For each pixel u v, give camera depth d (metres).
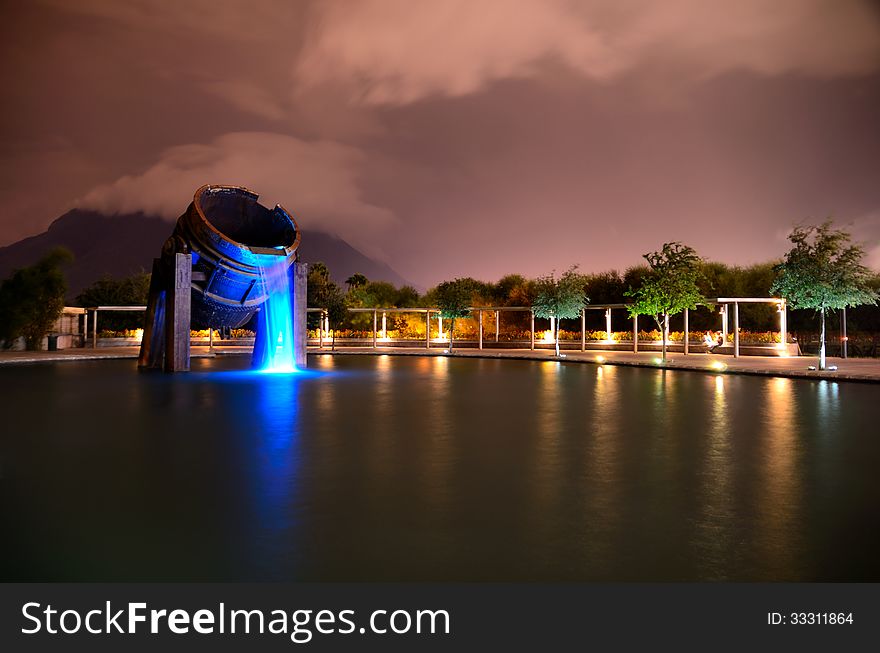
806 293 23.81
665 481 7.25
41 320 39.78
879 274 40.47
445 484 7.12
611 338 42.84
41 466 8.09
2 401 15.42
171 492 6.79
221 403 15.08
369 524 5.66
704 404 14.77
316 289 44.06
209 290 25.81
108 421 12.10
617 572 4.63
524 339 47.19
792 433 10.65
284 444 9.66
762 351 33.66
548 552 4.99
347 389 18.56
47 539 5.30
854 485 7.07
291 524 5.66
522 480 7.30
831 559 4.85
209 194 25.92
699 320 48.03
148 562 4.82
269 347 27.36
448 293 40.81
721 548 5.07
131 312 50.34
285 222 26.86
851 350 39.62
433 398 16.17
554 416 12.77
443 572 4.63
